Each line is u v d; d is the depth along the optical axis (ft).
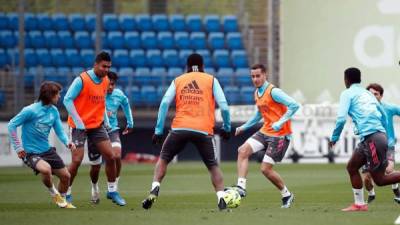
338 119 123.95
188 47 345.51
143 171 244.63
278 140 133.69
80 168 262.47
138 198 158.20
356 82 126.21
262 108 135.03
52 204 143.54
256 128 293.23
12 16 350.23
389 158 147.64
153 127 294.25
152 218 110.93
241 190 132.77
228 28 355.36
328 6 304.50
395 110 147.02
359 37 303.27
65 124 285.23
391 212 121.08
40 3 386.32
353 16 303.48
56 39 341.82
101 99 136.87
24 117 128.06
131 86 309.42
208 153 121.80
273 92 133.18
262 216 113.29
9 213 119.55
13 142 128.36
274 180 134.21
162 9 381.40
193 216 113.29
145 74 305.94
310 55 305.73
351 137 284.20
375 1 302.25
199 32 353.51
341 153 285.43
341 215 115.34
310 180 209.97
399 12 301.22
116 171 153.48
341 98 125.08
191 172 238.89
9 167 270.05
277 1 327.47
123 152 296.10
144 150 296.71
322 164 279.28
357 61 303.68
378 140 122.83
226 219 109.29
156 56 337.72
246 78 318.65
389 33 302.04
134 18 356.38
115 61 335.06
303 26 305.73
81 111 136.05
